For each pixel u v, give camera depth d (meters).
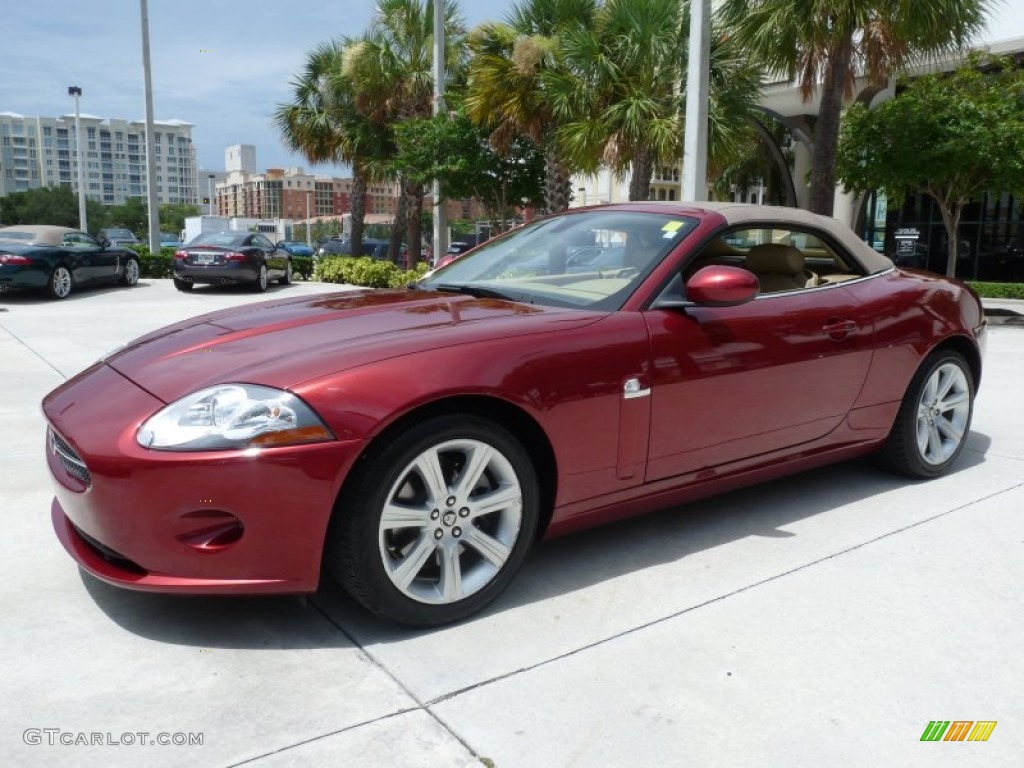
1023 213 21.56
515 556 2.77
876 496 3.94
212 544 2.39
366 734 2.10
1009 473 4.33
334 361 2.52
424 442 2.51
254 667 2.41
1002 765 2.02
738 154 13.32
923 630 2.66
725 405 3.22
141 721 2.14
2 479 4.12
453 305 3.19
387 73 20.45
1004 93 13.27
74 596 2.84
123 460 2.38
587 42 13.33
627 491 3.04
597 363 2.86
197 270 16.00
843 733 2.13
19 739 2.06
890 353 3.81
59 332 9.73
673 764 2.01
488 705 2.24
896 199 13.71
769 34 11.51
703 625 2.68
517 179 17.03
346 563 2.48
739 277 2.99
